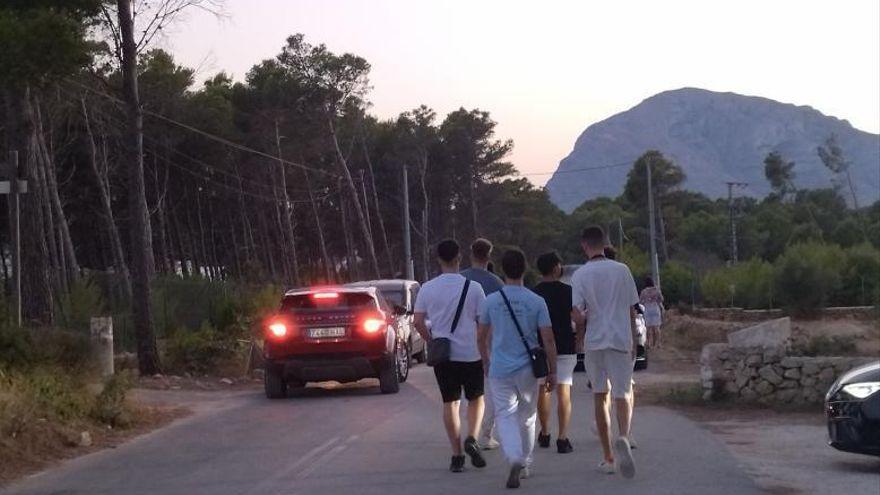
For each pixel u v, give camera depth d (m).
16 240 18.44
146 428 14.94
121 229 59.53
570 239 95.06
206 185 67.69
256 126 63.34
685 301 61.22
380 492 9.68
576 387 19.31
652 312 32.16
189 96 58.69
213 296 34.38
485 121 82.06
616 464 10.44
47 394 13.76
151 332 22.11
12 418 12.30
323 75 62.12
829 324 48.22
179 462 11.88
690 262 76.12
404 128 78.56
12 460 11.80
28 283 23.11
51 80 18.48
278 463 11.48
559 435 11.65
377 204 74.25
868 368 10.83
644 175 96.25
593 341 10.38
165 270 61.25
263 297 29.28
